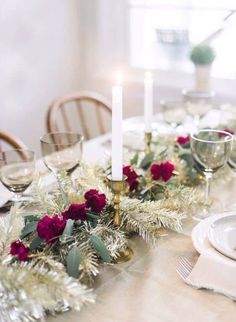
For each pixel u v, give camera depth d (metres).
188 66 2.14
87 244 0.71
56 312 0.65
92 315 0.65
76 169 0.99
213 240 0.74
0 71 1.96
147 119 1.09
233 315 0.65
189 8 2.05
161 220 0.79
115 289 0.70
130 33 2.23
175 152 1.11
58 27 2.16
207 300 0.68
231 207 0.97
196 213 0.93
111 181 0.77
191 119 1.52
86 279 0.70
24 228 0.73
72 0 2.20
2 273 0.60
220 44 2.01
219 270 0.69
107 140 1.44
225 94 1.96
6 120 2.03
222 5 1.96
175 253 0.80
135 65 2.26
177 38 2.13
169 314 0.65
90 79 2.33
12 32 1.96
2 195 1.00
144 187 0.92
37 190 0.84
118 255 0.76
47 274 0.60
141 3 2.17
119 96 0.74
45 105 2.20
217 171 1.01
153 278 0.73
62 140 1.05
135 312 0.65
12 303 0.59
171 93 2.12
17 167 0.97
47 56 2.14
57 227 0.69
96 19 2.21
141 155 1.10
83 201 0.81
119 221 0.78
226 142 0.89
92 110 2.35
